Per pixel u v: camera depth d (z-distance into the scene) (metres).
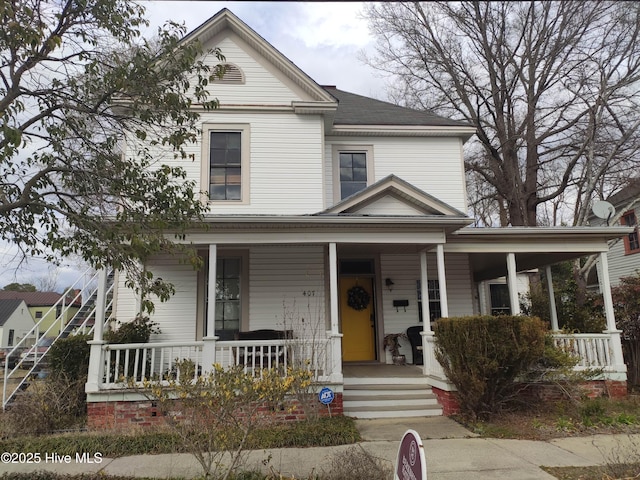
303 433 6.70
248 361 9.59
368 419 8.28
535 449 6.29
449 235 9.97
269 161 11.20
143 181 5.59
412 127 12.63
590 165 16.36
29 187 5.02
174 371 8.31
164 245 5.75
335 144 12.50
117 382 7.65
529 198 19.48
